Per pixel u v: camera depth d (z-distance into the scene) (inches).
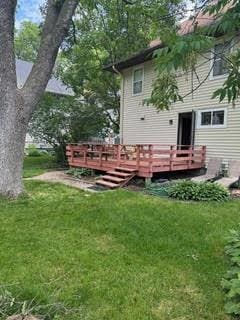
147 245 181.2
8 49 276.1
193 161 454.0
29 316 101.7
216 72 438.3
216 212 258.2
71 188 365.1
